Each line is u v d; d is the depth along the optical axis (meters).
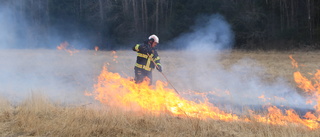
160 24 42.97
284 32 32.72
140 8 45.03
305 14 35.31
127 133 4.66
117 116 5.29
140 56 7.11
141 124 5.07
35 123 4.86
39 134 4.52
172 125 5.04
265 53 26.08
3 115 5.29
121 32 41.91
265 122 5.30
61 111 5.70
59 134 4.49
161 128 4.98
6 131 4.63
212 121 5.28
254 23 35.28
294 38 32.06
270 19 36.16
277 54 24.06
